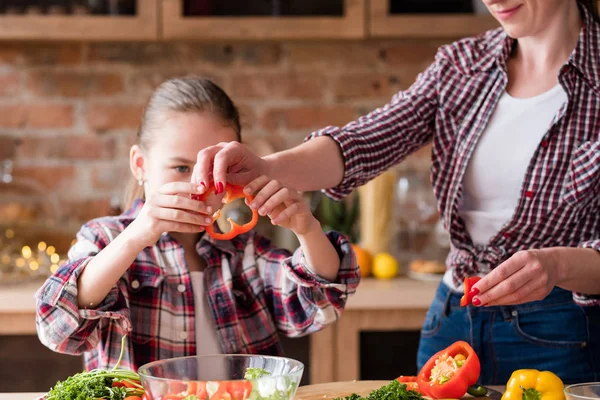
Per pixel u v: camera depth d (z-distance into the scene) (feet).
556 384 3.50
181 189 3.51
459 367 3.71
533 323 4.45
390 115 4.67
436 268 7.89
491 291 3.55
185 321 4.37
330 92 9.00
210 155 3.64
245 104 8.95
